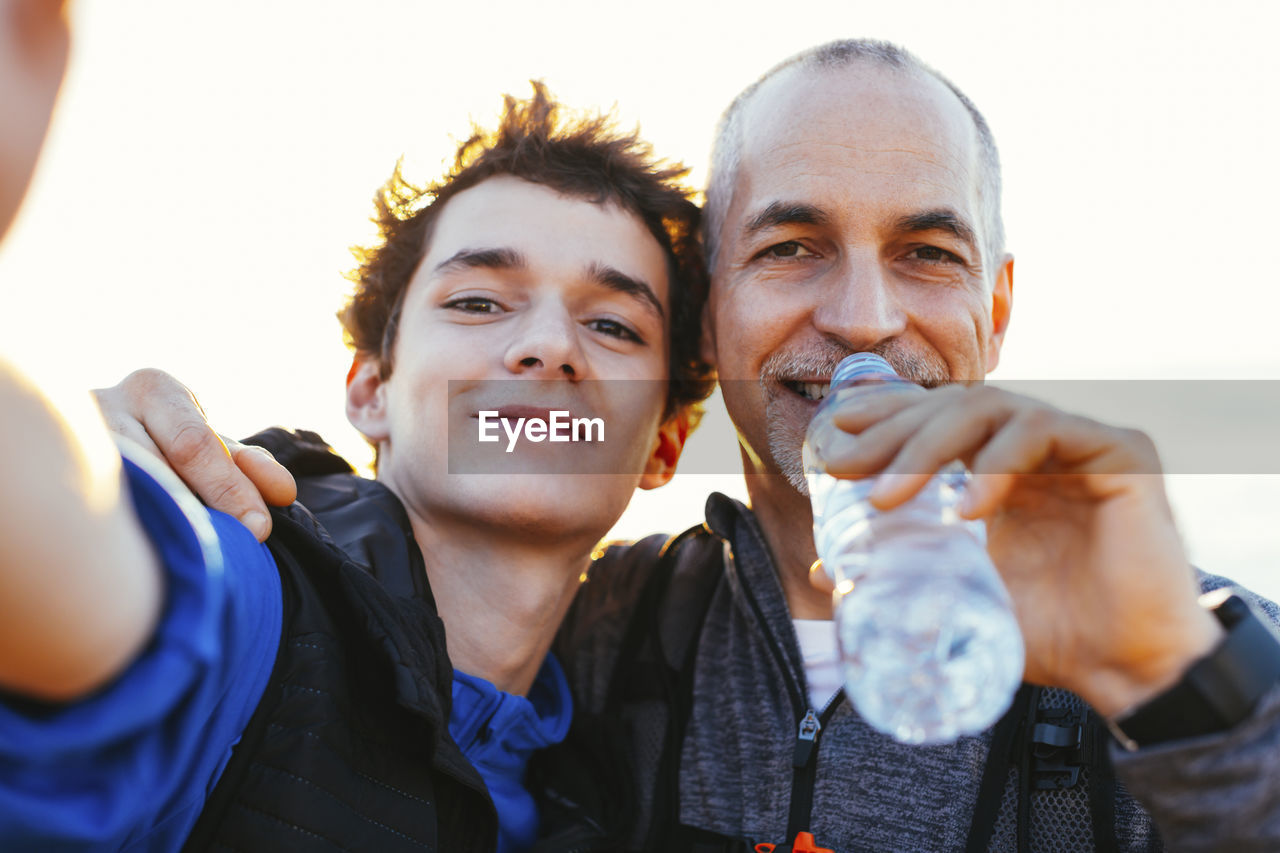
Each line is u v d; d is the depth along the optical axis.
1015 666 0.81
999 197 1.64
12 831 0.57
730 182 1.56
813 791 1.34
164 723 0.65
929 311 1.42
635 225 1.49
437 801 1.09
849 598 0.87
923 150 1.43
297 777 0.94
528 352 1.34
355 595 1.04
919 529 0.88
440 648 1.13
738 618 1.52
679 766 1.44
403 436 1.44
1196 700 0.79
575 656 1.61
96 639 0.52
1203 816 0.79
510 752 1.37
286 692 0.96
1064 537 0.90
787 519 1.51
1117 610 0.83
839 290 1.41
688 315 1.65
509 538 1.37
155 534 0.64
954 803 1.27
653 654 1.53
